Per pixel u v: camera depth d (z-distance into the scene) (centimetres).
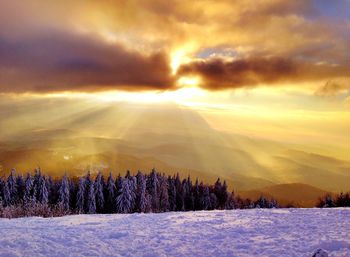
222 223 1373
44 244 983
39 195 6019
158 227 1325
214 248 960
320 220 1372
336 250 860
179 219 1528
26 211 2458
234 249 938
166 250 960
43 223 1483
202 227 1296
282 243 970
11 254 863
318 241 955
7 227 1323
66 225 1405
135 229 1280
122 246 1011
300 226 1241
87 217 1712
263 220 1411
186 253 920
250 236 1100
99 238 1112
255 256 855
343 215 1510
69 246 988
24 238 1042
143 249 977
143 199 5825
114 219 1599
